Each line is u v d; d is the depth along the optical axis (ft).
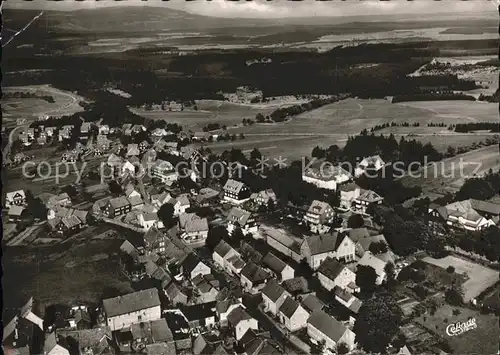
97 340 215.10
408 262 284.00
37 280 256.11
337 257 293.02
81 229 335.06
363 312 230.68
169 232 339.36
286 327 234.38
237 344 218.38
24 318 220.23
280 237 317.01
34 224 336.08
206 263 300.20
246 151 434.30
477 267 272.31
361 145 398.62
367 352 214.07
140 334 221.05
